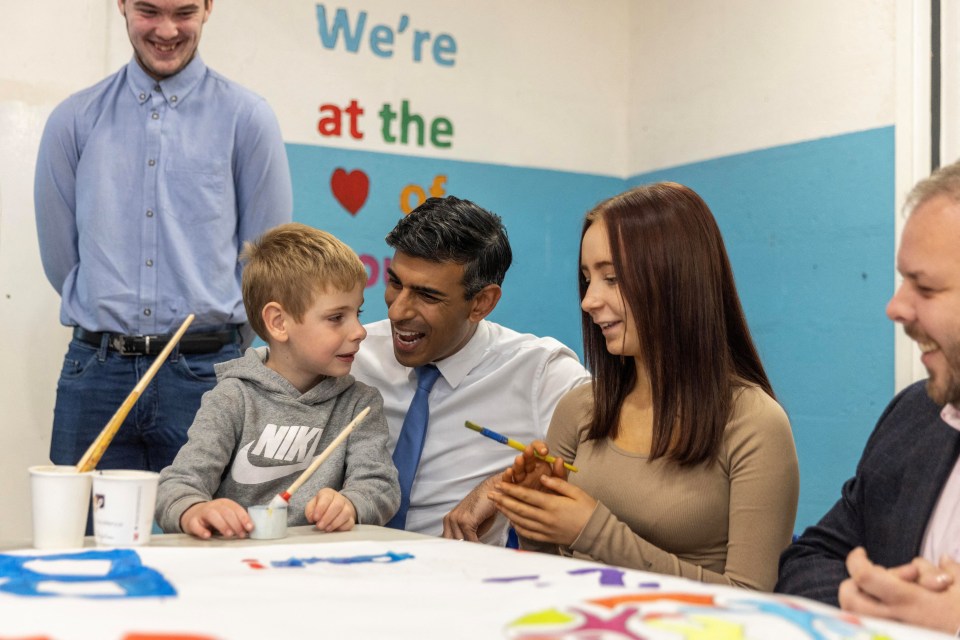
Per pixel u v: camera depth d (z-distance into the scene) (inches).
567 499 47.8
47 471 37.5
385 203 115.3
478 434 64.9
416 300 60.0
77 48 97.9
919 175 95.7
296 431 53.9
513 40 123.4
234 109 77.3
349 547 38.0
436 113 118.5
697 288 49.6
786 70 109.5
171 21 72.4
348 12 112.8
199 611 26.1
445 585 29.9
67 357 74.6
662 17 126.5
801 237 107.3
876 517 43.6
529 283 124.7
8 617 25.2
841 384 102.1
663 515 49.6
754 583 46.6
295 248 55.5
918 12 95.5
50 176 75.4
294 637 23.7
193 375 73.7
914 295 37.5
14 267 96.2
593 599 27.8
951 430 41.3
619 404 53.3
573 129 128.2
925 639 24.5
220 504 41.6
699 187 121.0
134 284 73.4
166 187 74.8
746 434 48.7
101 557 34.1
